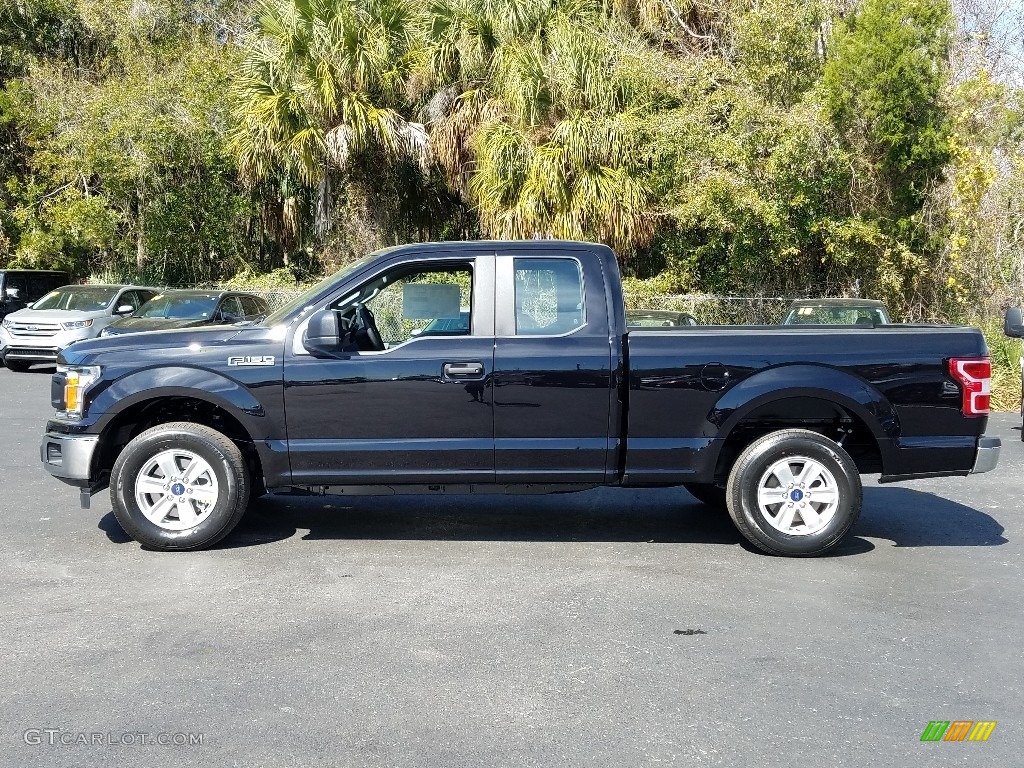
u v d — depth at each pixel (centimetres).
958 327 644
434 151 1819
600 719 379
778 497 611
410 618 492
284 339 607
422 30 1814
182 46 2555
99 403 604
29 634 465
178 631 471
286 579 556
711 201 1544
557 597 528
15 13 2567
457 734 366
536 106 1683
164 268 2525
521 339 607
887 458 611
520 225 1658
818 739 365
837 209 1591
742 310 1680
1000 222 1584
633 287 1744
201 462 609
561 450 608
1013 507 768
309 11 1777
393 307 644
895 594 540
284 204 2284
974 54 1698
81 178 2383
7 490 787
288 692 402
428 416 604
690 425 607
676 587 549
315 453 606
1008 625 491
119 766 339
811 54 1606
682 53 1861
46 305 1844
